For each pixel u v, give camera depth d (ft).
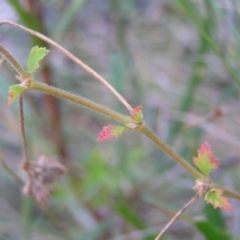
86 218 1.87
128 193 1.79
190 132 1.70
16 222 1.95
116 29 1.87
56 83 1.89
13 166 1.98
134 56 2.02
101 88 2.01
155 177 1.83
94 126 2.12
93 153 1.73
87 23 2.13
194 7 1.53
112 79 1.81
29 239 1.73
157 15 2.15
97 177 1.69
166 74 2.09
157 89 2.01
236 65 1.59
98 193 1.73
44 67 1.72
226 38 1.61
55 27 1.68
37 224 1.83
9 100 1.06
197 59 1.61
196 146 1.68
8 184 2.10
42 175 1.33
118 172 1.73
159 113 1.93
